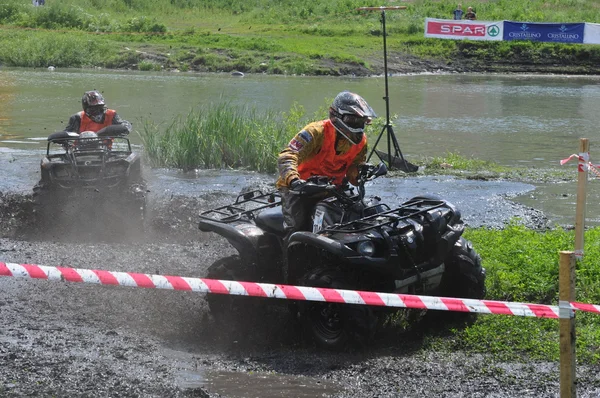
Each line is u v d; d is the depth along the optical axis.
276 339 6.38
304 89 30.31
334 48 42.62
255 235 6.53
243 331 6.55
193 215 11.11
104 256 8.88
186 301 7.32
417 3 53.53
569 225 10.70
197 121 16.45
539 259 7.78
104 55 41.50
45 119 21.73
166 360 5.82
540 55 43.44
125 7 56.06
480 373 5.57
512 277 7.36
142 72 38.19
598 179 14.53
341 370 5.65
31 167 14.84
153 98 26.58
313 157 6.39
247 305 6.64
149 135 16.31
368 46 43.59
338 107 6.23
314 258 6.36
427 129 21.19
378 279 6.02
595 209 11.85
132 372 5.50
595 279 7.36
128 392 5.14
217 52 41.34
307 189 5.95
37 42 41.97
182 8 57.62
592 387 5.30
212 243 9.69
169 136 16.16
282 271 6.60
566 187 13.72
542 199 12.64
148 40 44.94
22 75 35.25
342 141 6.34
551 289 7.25
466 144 18.88
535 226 10.62
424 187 13.47
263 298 6.68
